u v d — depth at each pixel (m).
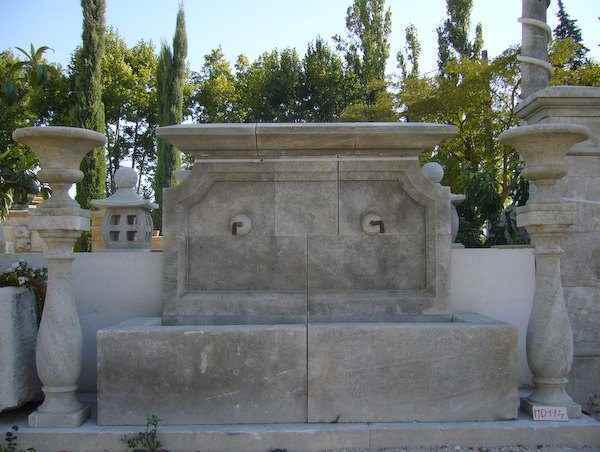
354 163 4.85
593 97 5.53
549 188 4.42
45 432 4.02
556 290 4.39
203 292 4.84
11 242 14.92
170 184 25.25
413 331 4.20
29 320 4.46
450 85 22.48
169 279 4.78
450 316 4.79
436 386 4.19
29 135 4.10
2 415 4.44
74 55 28.14
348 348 4.19
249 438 4.02
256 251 4.86
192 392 4.14
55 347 4.15
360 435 4.04
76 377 4.25
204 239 4.88
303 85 34.22
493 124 21.89
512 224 7.55
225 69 38.28
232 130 4.60
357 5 34.31
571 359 4.38
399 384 4.18
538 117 5.84
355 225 4.88
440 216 4.82
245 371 4.16
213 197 4.89
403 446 4.06
